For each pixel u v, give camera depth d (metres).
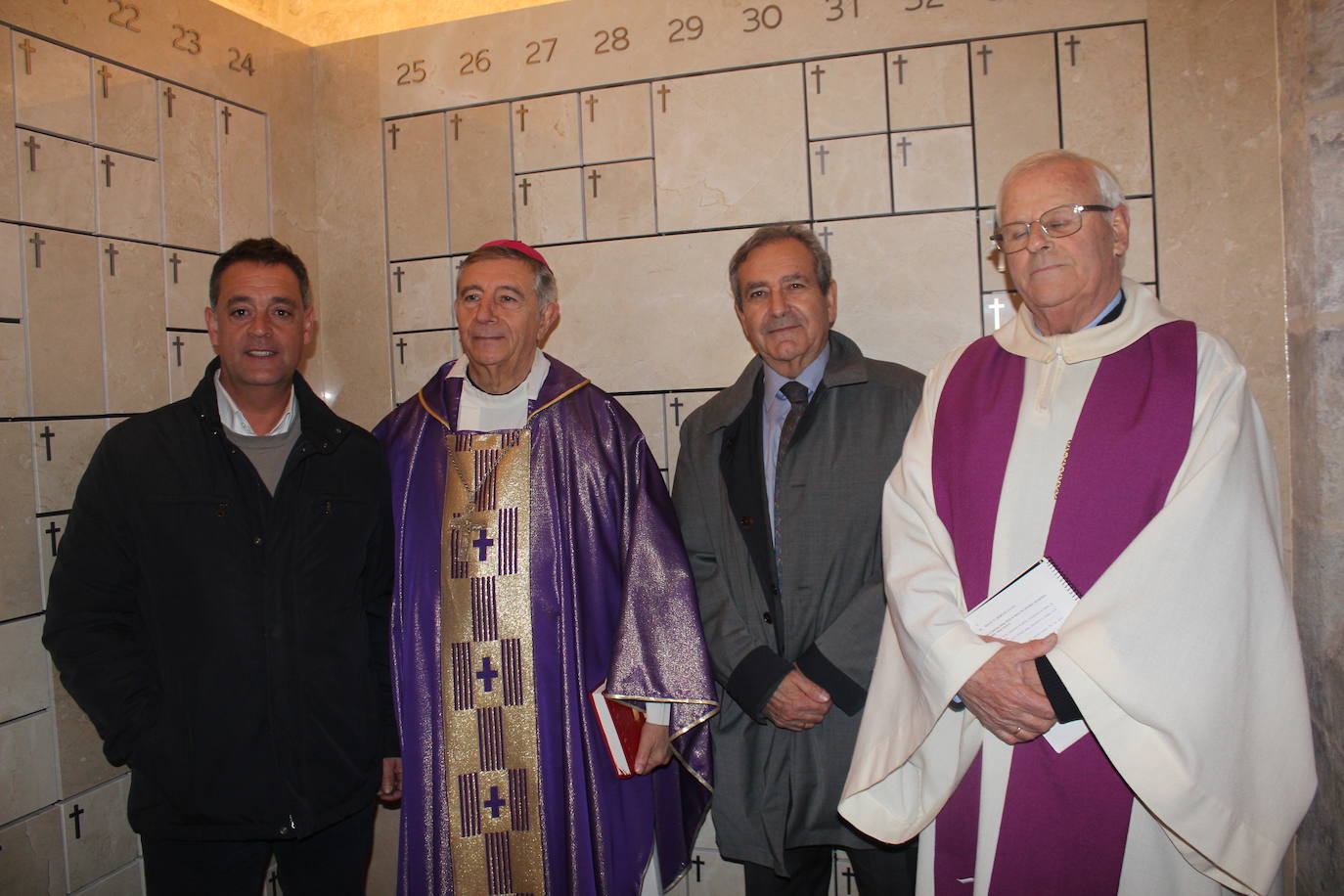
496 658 1.87
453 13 2.71
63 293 2.01
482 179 2.61
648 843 1.91
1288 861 2.06
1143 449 1.47
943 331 2.27
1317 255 1.90
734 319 2.42
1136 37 2.14
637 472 1.94
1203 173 2.11
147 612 1.75
